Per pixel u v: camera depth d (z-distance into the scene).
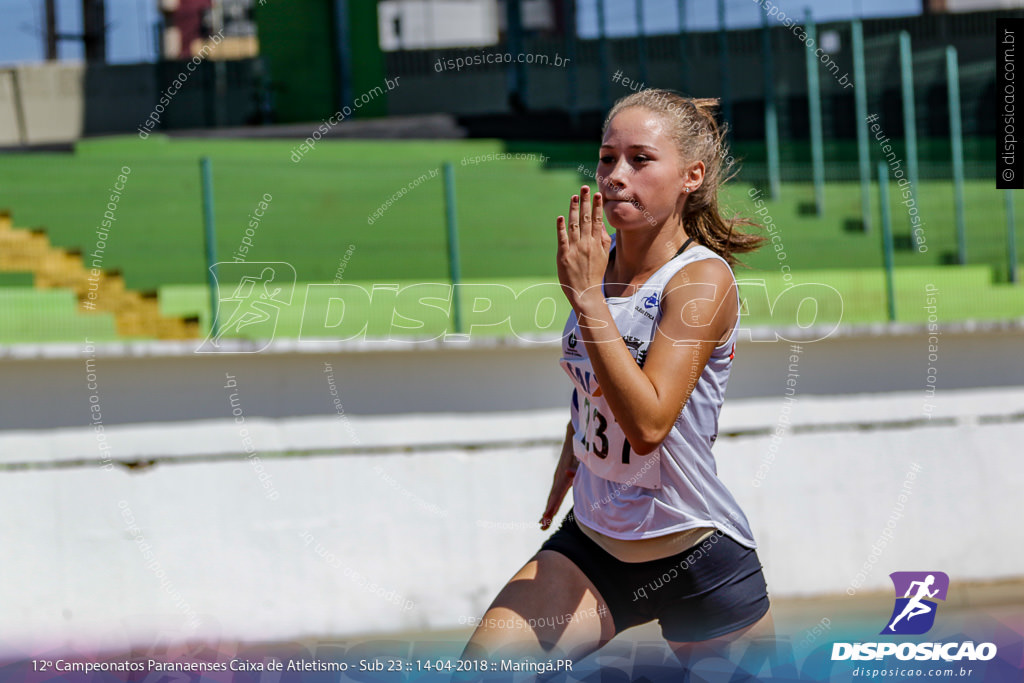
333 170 36.59
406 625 21.45
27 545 20.33
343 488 21.66
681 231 7.86
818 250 35.97
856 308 28.39
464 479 22.17
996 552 24.00
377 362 22.05
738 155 48.09
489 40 65.25
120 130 58.62
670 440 7.59
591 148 47.09
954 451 24.19
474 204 33.50
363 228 34.06
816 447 23.56
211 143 45.38
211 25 62.16
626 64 54.66
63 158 34.28
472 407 22.39
